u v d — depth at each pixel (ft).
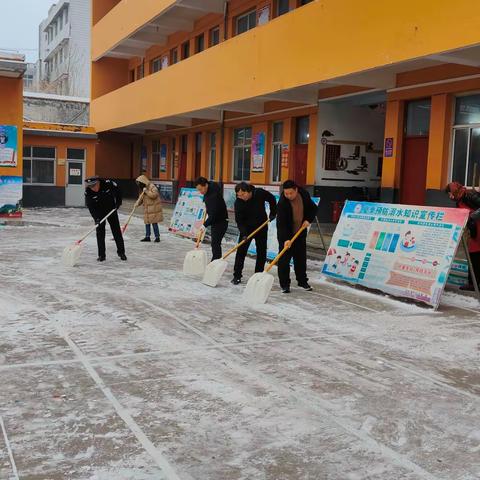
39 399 13.96
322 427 12.83
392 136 41.16
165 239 47.19
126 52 85.92
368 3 31.53
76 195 82.43
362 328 21.08
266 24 41.73
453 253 24.26
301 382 15.48
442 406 14.16
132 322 21.02
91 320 21.16
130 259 36.17
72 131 81.10
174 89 58.70
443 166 37.37
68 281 28.40
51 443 11.77
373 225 28.73
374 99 46.65
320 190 49.75
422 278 25.09
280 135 55.57
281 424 12.92
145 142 93.04
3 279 28.50
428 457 11.60
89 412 13.29
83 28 179.42
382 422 13.16
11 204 58.90
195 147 75.82
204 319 21.71
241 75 45.47
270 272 33.45
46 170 80.69
